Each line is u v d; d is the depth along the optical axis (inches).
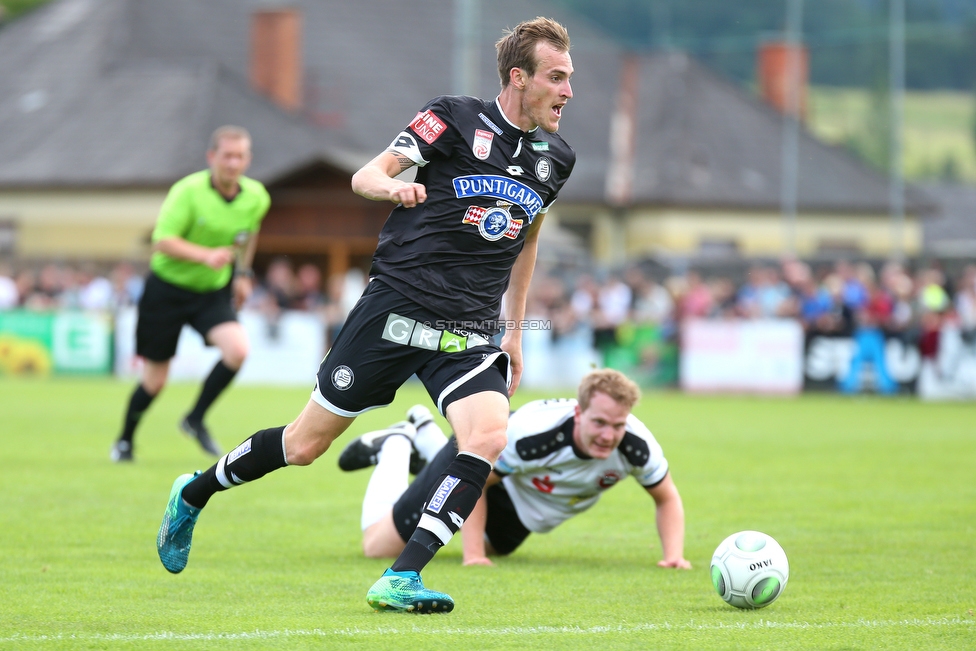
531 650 592.1
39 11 5684.1
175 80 5108.3
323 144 4985.2
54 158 4884.4
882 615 691.4
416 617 669.9
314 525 1040.8
